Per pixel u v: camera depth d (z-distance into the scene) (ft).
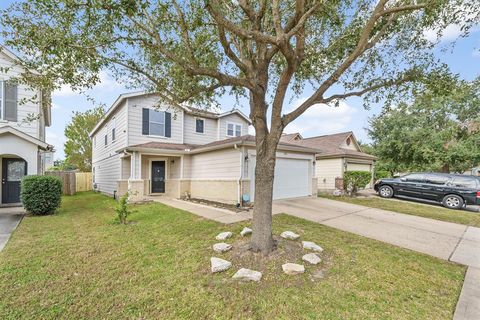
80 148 82.79
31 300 9.47
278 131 13.85
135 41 13.17
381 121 63.57
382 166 62.54
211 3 11.21
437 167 51.65
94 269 12.23
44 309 8.94
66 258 13.58
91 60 12.70
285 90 13.57
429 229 21.22
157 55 15.30
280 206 30.09
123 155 39.37
